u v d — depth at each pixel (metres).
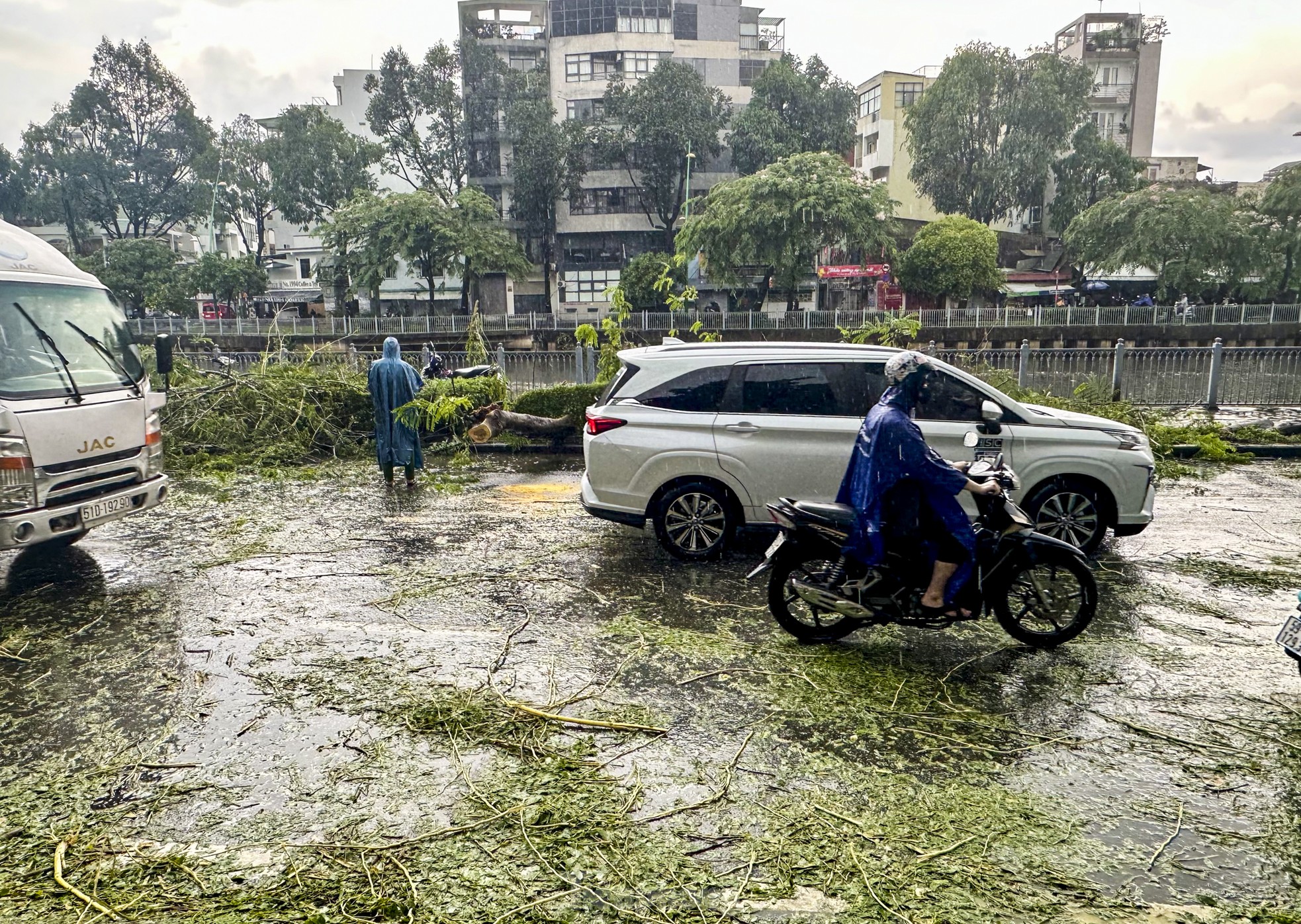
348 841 3.09
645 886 2.83
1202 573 6.20
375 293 45.59
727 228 39.66
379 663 4.70
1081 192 48.59
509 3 57.31
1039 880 2.84
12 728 3.99
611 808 3.28
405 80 50.88
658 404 6.54
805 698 4.21
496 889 2.82
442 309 55.94
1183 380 13.38
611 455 6.54
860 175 54.56
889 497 4.45
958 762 3.60
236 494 9.46
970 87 46.31
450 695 4.27
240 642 5.03
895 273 43.94
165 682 4.48
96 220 55.97
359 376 13.21
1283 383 13.30
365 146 51.34
